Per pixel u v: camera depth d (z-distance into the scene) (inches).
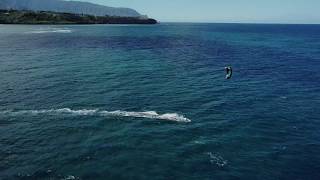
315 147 1203.2
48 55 3312.0
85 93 1843.0
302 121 1472.7
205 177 976.3
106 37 5836.6
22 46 4020.7
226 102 1734.7
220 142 1216.8
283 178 990.4
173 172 998.4
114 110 1558.8
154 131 1306.6
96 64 2827.3
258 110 1612.9
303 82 2276.1
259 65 2992.1
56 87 1969.7
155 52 3789.4
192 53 3767.2
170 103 1690.5
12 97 1737.2
